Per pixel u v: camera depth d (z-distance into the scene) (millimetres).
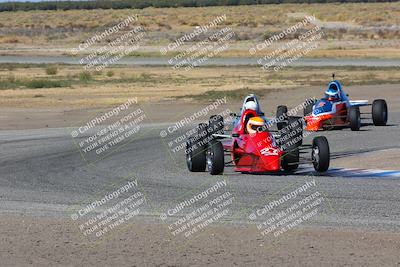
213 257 32344
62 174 55562
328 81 147000
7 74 173375
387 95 120000
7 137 79562
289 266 30750
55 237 36219
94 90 136375
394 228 36375
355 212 40062
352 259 31391
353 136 75625
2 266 31422
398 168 55156
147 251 33531
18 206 43812
